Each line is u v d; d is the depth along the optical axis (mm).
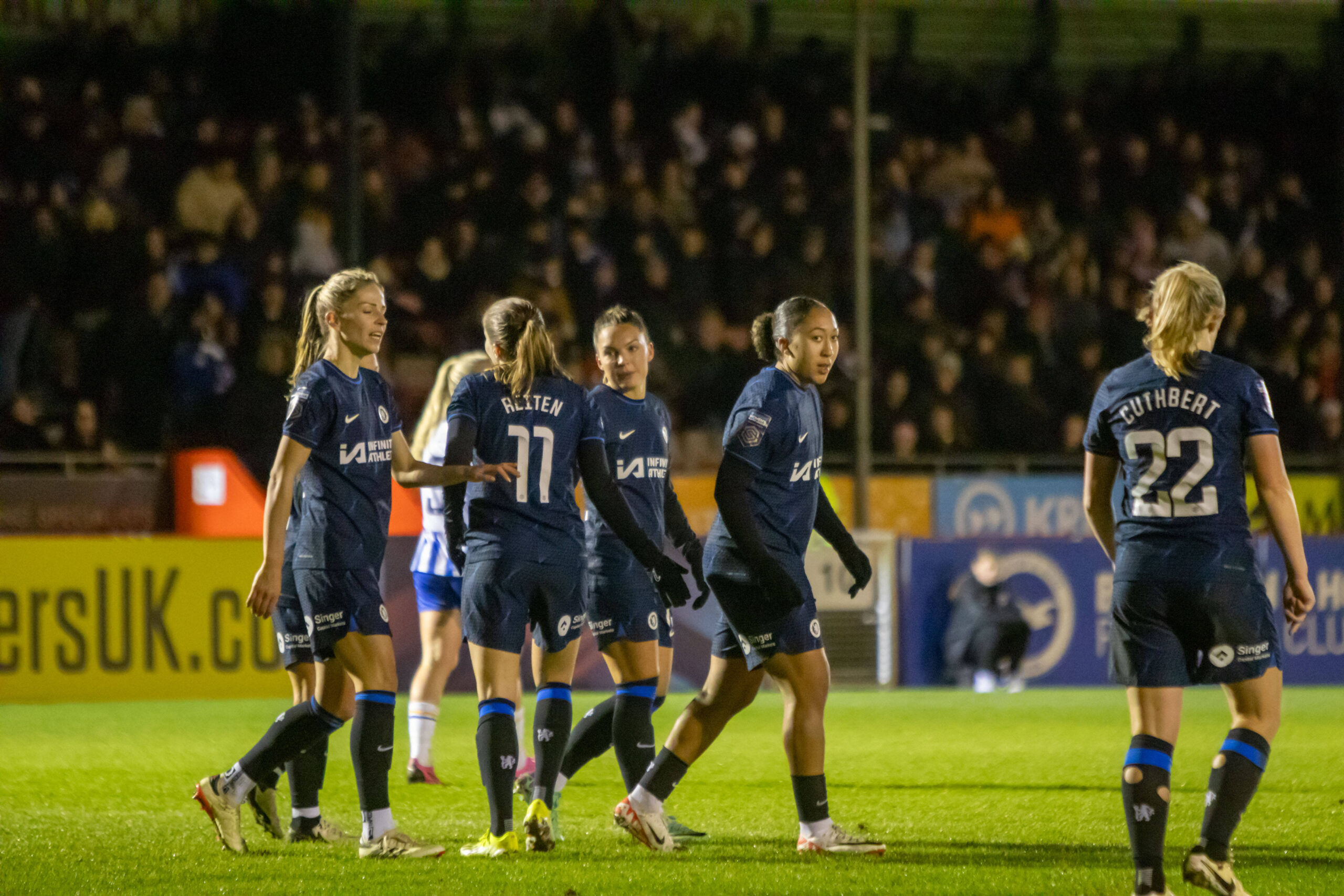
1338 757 30203
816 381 19188
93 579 41938
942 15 74250
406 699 42719
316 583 18812
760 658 18734
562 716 19453
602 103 67438
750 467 18438
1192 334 15812
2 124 60406
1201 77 74312
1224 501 15523
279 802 24375
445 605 26891
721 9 71938
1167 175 72438
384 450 19156
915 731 35938
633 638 20734
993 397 61219
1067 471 60250
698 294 63219
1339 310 70875
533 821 19031
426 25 68750
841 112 69312
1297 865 18234
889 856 18844
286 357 53438
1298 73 75312
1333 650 49188
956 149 70562
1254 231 72062
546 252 63531
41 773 27969
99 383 54969
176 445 52781
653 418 21359
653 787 19281
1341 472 57344
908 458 55969
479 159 64688
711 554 19141
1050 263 68062
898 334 63969
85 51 63281
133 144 61781
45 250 57250
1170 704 15570
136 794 25281
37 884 16984
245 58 64000
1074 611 48875
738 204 66062
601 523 20891
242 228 59906
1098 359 65562
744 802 24422
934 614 48500
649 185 66438
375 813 18812
